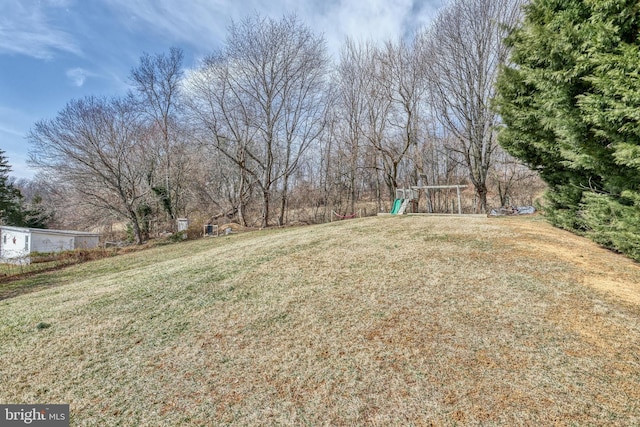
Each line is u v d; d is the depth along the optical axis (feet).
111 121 62.18
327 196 86.63
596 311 10.97
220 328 11.83
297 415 7.18
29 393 8.77
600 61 13.33
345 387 7.98
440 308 11.80
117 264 36.76
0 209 75.87
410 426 6.61
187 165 86.79
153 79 78.79
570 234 22.72
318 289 14.71
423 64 62.69
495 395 7.33
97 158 60.13
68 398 8.47
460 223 29.73
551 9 19.35
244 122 67.41
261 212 87.04
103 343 11.48
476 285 13.66
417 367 8.54
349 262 18.53
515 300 12.05
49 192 78.38
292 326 11.45
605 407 6.81
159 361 9.96
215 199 94.07
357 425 6.76
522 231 23.66
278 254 22.30
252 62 64.95
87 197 65.51
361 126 74.90
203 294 15.60
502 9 54.03
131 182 66.90
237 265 20.48
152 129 79.97
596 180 20.80
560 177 24.95
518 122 24.54
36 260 44.06
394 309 12.00
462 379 7.95
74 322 13.78
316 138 81.05
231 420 7.19
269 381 8.50
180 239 57.67
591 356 8.62
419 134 72.33
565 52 16.65
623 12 13.57
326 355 9.46
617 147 13.50
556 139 20.17
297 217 88.79
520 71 23.52
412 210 52.13
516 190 82.53
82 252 47.65
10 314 16.02
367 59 72.54
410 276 15.30
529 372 8.07
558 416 6.61
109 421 7.48
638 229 14.92
